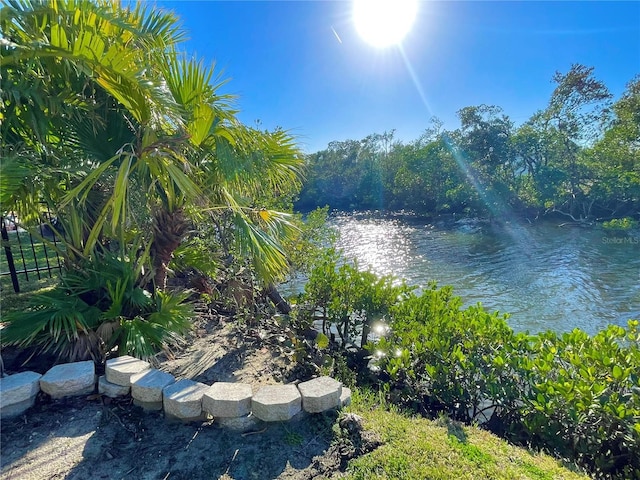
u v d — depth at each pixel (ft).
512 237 52.65
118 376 7.59
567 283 29.73
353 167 115.96
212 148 11.36
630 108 56.70
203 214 13.65
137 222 10.85
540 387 8.63
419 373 10.76
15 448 6.05
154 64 9.53
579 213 66.13
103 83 8.31
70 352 8.87
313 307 14.69
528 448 7.88
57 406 7.18
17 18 7.41
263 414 6.95
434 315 12.14
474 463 6.35
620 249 41.29
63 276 10.28
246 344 11.85
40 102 8.16
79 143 9.82
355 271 14.67
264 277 11.89
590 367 8.84
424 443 6.91
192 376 9.75
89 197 10.68
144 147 9.29
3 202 8.40
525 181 72.64
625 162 59.21
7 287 15.14
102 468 5.80
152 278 11.23
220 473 5.89
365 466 6.15
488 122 75.61
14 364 8.74
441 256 41.88
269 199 18.81
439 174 83.30
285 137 13.30
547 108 73.15
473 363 9.75
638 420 7.50
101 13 7.88
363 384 11.15
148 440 6.56
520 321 22.67
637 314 23.02
